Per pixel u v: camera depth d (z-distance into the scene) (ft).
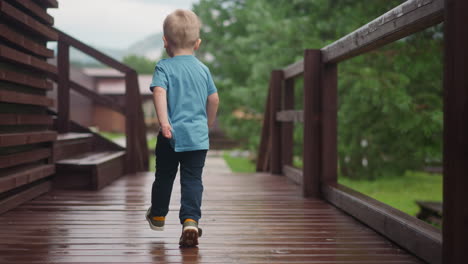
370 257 7.23
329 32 27.55
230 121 37.91
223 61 41.47
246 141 42.83
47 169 12.62
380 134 24.66
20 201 11.08
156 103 7.23
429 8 6.70
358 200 9.77
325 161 12.61
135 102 17.49
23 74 10.86
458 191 5.16
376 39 8.71
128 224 9.25
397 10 7.79
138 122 18.60
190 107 7.55
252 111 36.40
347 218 10.11
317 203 11.89
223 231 8.82
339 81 21.81
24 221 9.46
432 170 35.24
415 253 7.20
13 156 10.27
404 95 19.12
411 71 19.67
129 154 17.67
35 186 12.22
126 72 17.40
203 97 7.76
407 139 21.45
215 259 7.02
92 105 85.30
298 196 12.94
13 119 10.14
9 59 9.61
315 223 9.59
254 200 12.28
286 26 27.68
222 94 38.40
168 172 8.00
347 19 24.80
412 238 7.30
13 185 10.10
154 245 7.77
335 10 27.12
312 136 12.77
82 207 10.96
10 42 9.87
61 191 13.24
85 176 13.65
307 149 12.75
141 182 15.38
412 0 7.24
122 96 84.64
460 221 5.15
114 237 8.25
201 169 7.86
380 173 29.09
